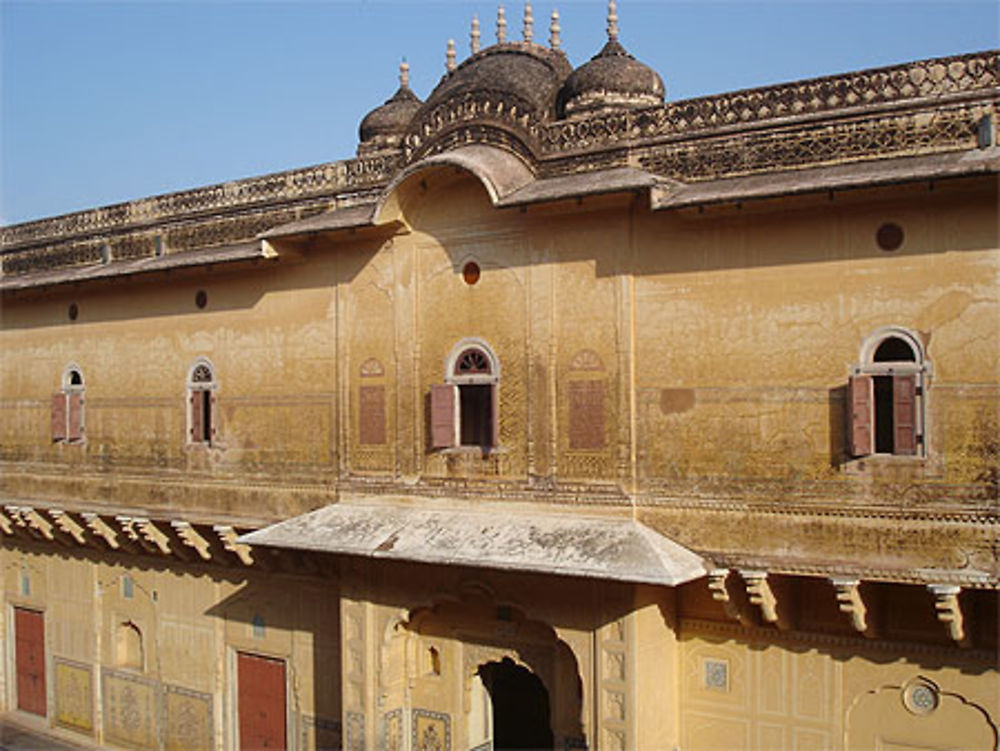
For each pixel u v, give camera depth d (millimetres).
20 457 14758
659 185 8359
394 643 10609
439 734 10680
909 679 8336
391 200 9898
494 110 9875
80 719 14773
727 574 8367
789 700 8836
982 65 7590
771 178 8188
